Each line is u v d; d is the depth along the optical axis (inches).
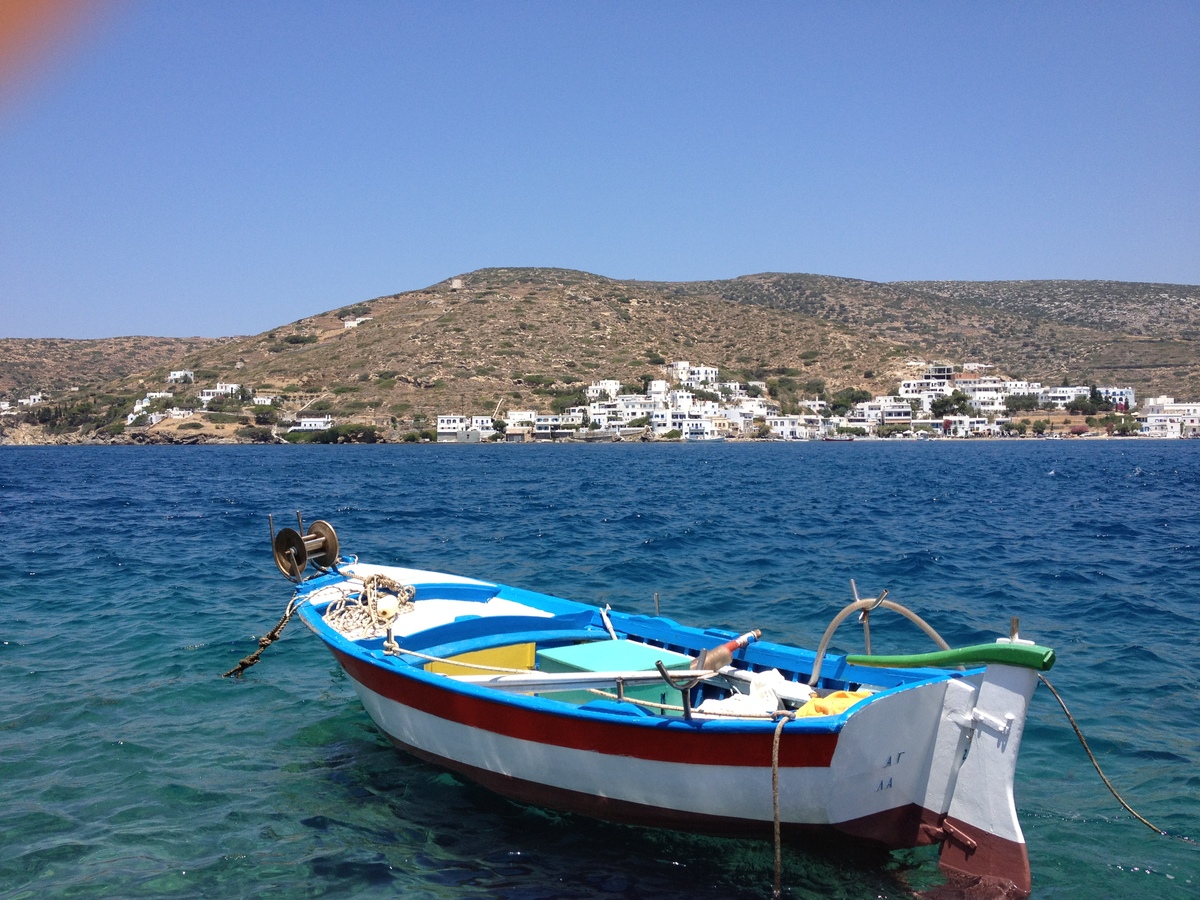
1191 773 374.9
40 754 406.3
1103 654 551.8
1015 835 282.7
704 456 4788.4
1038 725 431.8
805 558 969.5
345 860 314.5
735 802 301.1
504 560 973.2
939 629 631.8
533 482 2524.6
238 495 2034.9
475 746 360.5
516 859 315.3
